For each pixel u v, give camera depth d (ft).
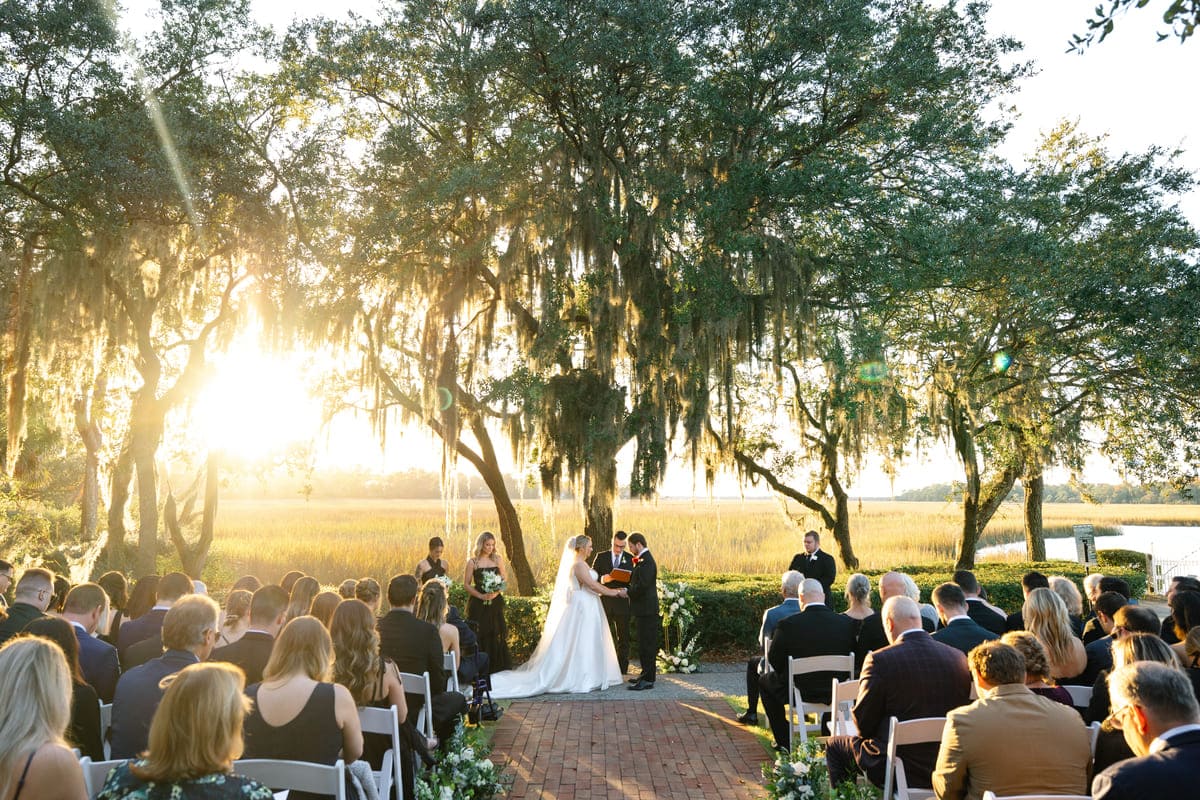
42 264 50.44
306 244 50.47
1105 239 63.26
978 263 47.32
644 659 34.91
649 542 93.40
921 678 15.92
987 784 12.12
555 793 20.72
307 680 12.82
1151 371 60.49
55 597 20.38
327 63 50.39
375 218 47.73
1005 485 67.31
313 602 17.80
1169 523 211.20
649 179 46.24
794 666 21.48
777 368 46.96
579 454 46.70
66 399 59.47
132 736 13.24
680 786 21.21
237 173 49.67
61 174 49.08
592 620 34.94
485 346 51.70
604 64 46.47
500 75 49.49
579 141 48.65
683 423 47.24
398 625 20.01
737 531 109.40
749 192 44.19
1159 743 9.29
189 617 14.03
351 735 12.87
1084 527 64.95
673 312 46.96
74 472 95.25
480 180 45.39
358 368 55.36
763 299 46.96
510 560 57.26
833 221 45.80
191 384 56.29
